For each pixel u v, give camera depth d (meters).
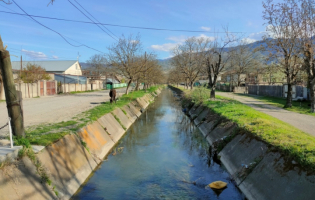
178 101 35.00
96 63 71.88
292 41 16.16
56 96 27.28
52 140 6.84
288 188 5.04
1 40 5.97
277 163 5.86
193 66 32.88
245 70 47.50
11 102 6.15
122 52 27.56
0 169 4.59
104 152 9.86
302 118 12.52
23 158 5.33
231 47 25.52
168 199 6.37
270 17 16.77
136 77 29.20
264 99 25.91
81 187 6.86
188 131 15.12
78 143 8.16
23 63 41.03
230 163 8.28
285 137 6.95
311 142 6.24
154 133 14.48
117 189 6.89
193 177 7.89
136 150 10.88
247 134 8.47
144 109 25.44
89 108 15.16
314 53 14.51
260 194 5.75
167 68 68.94
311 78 15.04
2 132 7.68
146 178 7.74
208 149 11.14
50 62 48.88
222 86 52.28
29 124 9.49
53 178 5.85
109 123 12.77
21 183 4.85
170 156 10.10
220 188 6.89
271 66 21.66
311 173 4.71
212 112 15.03
